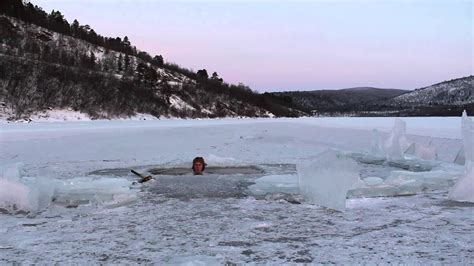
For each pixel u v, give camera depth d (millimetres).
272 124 55656
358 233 7336
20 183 9148
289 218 8336
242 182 12180
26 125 48219
